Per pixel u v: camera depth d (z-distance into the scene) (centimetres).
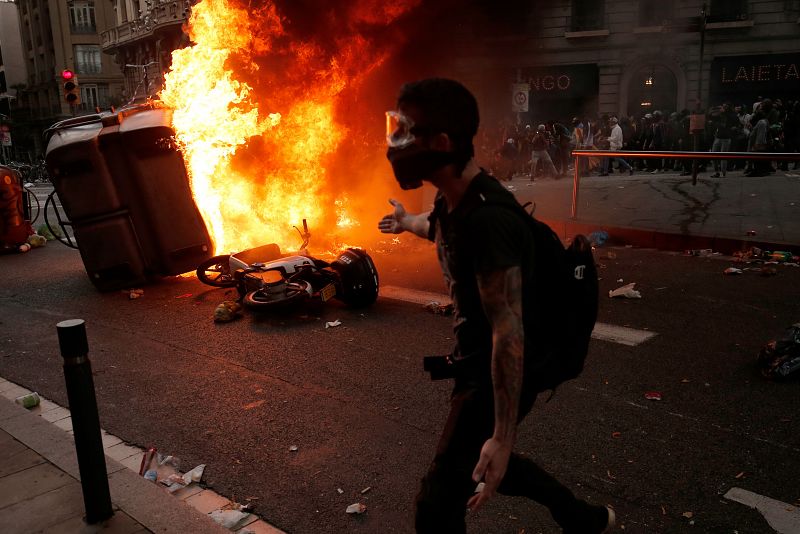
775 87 2628
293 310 666
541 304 197
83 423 280
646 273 754
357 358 520
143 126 768
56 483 323
